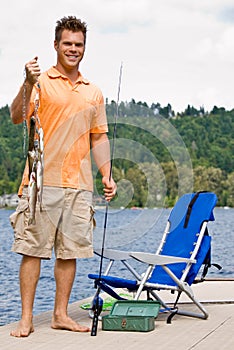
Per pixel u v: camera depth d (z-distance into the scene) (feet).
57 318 18.79
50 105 18.29
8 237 90.48
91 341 17.46
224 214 141.38
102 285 19.60
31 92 17.67
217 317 20.44
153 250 68.44
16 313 28.30
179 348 16.66
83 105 18.47
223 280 27.32
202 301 22.86
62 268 18.75
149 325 18.53
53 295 34.73
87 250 18.62
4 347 16.80
